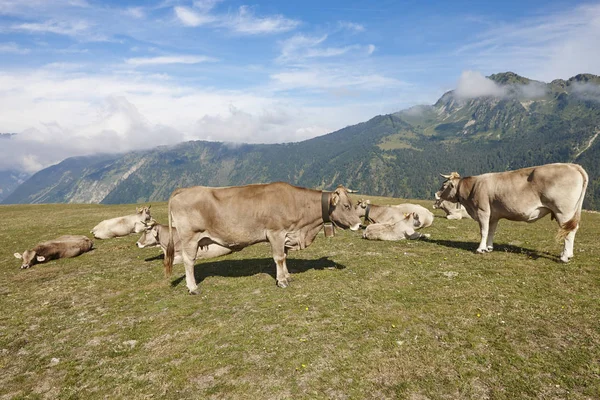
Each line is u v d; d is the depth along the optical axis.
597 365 5.81
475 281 9.66
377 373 5.94
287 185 10.48
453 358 6.19
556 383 5.46
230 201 10.05
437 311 7.96
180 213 10.11
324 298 9.10
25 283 12.23
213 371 6.34
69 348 7.55
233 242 10.42
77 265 14.48
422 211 18.86
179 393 5.82
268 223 10.17
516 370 5.80
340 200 10.34
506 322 7.29
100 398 5.85
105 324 8.60
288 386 5.77
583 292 8.52
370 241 16.08
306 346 6.88
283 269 10.43
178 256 13.88
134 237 21.06
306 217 10.44
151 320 8.64
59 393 6.04
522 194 11.27
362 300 8.83
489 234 12.80
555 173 10.55
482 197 12.27
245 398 5.57
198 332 7.81
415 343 6.72
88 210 39.22
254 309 8.79
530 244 13.84
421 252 13.32
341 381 5.80
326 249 14.66
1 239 21.08
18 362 7.11
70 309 9.63
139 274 12.61
